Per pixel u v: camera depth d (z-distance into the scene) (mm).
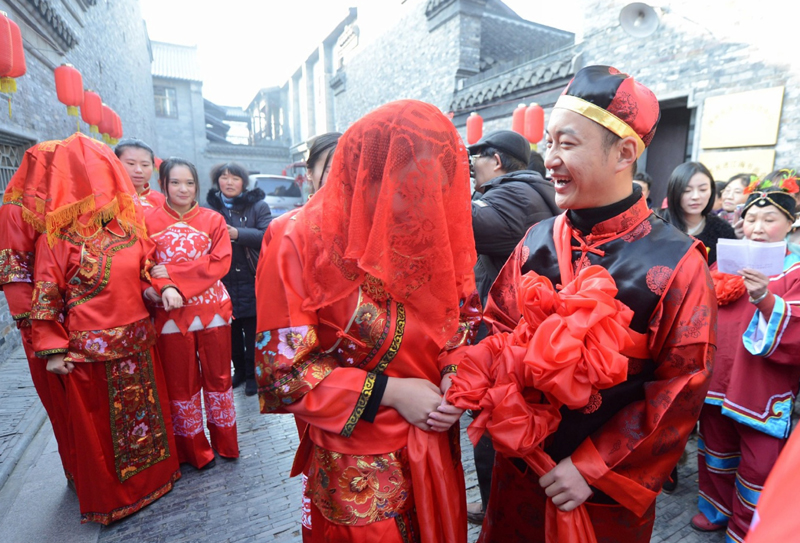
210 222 2273
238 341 3242
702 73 3994
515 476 1043
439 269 871
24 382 3283
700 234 2109
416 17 8742
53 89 5359
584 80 834
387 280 844
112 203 1814
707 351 796
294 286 885
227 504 1988
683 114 4555
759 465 1550
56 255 1717
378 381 894
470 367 924
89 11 7133
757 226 1698
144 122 13664
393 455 905
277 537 1784
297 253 892
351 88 12203
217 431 2322
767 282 1473
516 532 1067
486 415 870
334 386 875
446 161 872
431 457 903
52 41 5246
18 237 1778
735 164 3816
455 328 919
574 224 978
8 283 1782
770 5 3518
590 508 917
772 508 349
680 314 817
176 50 19094
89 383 1795
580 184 859
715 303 837
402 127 814
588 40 5086
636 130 821
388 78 10062
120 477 1862
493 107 6680
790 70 3441
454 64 7695
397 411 910
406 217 833
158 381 2045
